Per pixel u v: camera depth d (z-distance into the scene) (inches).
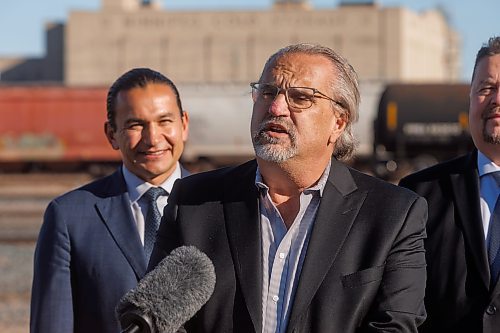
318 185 141.6
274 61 141.3
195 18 2967.5
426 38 3299.7
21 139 1451.8
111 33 2967.5
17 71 3307.1
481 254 170.2
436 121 1341.0
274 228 142.3
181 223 143.4
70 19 2977.4
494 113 178.4
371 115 1392.7
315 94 137.9
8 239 653.3
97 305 179.0
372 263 135.6
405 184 188.1
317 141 138.6
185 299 120.0
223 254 139.2
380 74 2906.0
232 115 1441.9
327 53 142.5
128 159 190.9
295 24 2933.1
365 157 1407.5
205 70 2962.6
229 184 146.4
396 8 2908.5
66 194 189.6
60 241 182.2
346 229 138.3
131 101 189.8
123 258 180.9
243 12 2947.8
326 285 134.4
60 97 1454.2
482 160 181.6
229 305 135.9
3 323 405.4
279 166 139.4
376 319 134.9
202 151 1450.5
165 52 2972.4
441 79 3592.5
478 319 168.1
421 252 141.3
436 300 172.2
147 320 117.0
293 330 132.8
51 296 178.5
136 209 189.8
